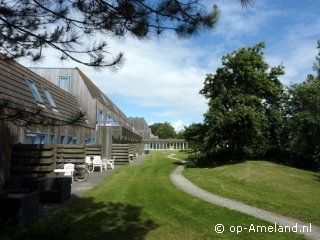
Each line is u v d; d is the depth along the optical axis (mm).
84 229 6727
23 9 4848
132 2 4582
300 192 13031
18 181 10141
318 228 7398
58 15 4824
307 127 21875
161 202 9742
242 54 24125
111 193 11180
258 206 9562
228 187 13641
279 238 6531
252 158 24656
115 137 30797
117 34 4953
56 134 17828
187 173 18625
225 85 24672
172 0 4520
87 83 31016
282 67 25422
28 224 6508
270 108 24547
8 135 12523
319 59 33094
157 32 4840
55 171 13375
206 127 23578
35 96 15664
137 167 22641
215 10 4602
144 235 6461
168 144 79375
